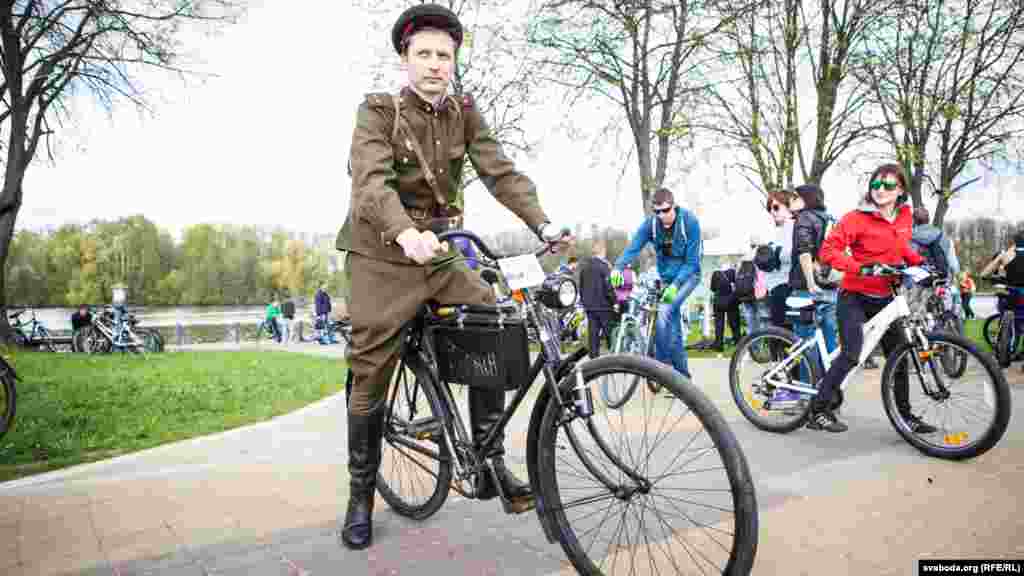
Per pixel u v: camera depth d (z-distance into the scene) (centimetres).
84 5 1516
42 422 568
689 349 1079
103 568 232
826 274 454
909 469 332
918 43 1506
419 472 274
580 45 1483
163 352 1559
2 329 1664
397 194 219
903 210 404
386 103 232
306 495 312
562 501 217
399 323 234
